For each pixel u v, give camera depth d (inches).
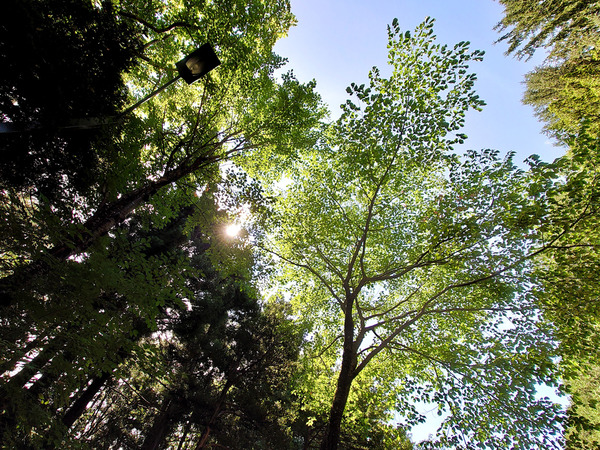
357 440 576.4
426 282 415.5
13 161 159.5
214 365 552.4
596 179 245.4
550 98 407.2
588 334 252.4
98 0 183.0
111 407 759.1
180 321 509.7
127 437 644.7
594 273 249.8
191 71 220.4
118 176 238.1
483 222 307.6
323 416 431.2
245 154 421.4
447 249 338.6
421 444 283.0
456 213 329.7
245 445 577.0
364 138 335.9
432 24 287.4
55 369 136.9
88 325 146.6
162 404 572.1
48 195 187.2
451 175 333.1
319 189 431.2
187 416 516.4
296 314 474.3
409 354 377.1
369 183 371.2
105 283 153.8
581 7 337.4
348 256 449.4
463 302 361.1
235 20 290.0
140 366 162.4
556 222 260.2
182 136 346.6
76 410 414.0
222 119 384.5
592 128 349.7
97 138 193.5
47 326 140.4
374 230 398.0
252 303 623.8
